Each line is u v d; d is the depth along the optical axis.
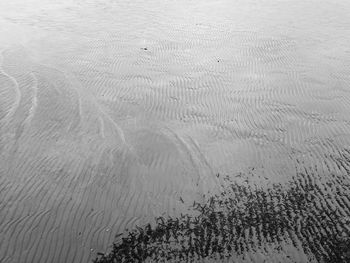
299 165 7.80
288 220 6.39
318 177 7.44
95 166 7.64
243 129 9.07
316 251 5.84
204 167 7.75
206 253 5.83
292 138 8.71
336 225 6.29
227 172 7.62
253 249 5.88
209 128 9.11
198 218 6.48
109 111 9.69
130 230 6.25
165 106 10.05
